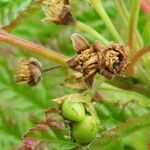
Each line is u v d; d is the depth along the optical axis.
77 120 0.16
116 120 0.18
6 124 0.21
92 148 0.16
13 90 0.22
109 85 0.17
